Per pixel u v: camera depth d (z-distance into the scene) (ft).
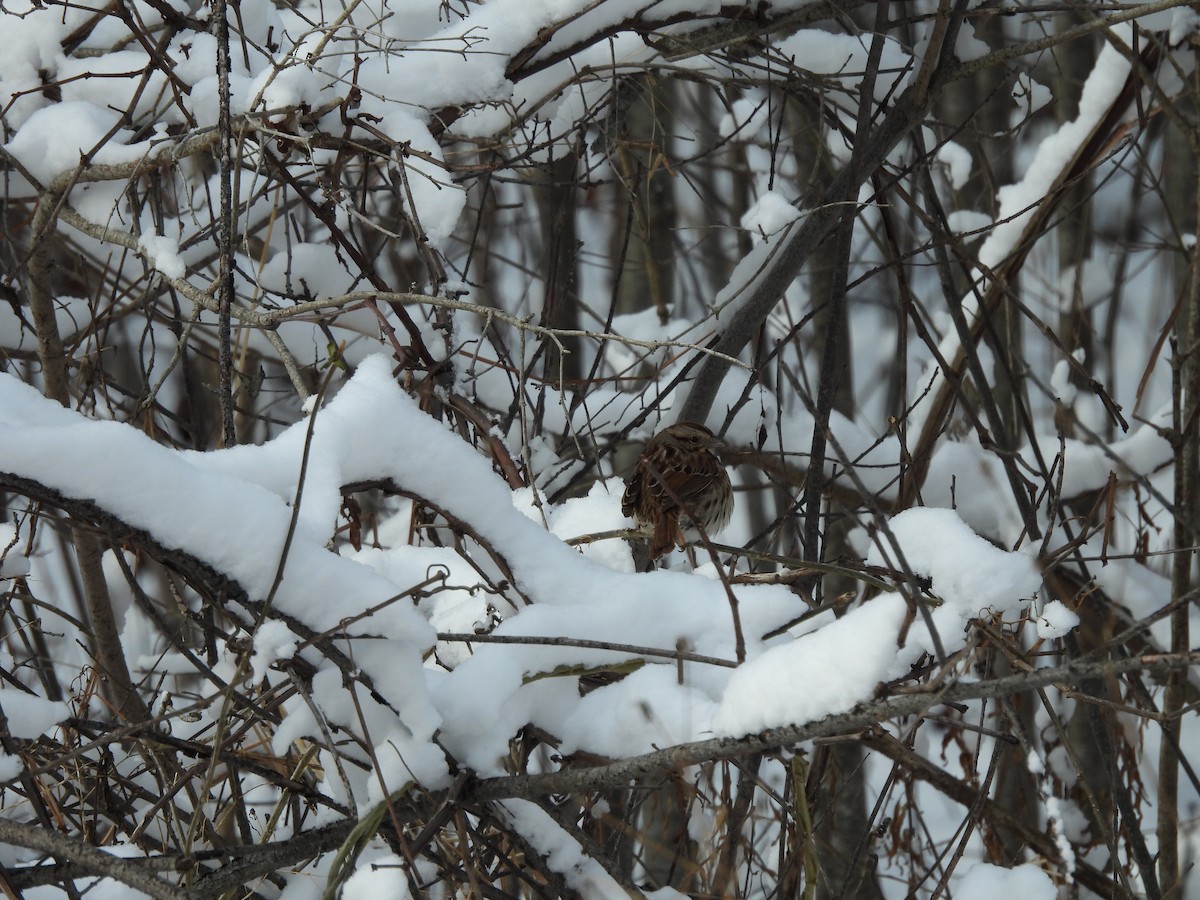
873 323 77.05
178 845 22.41
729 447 35.42
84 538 28.40
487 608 21.45
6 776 19.06
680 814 21.62
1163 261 59.16
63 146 29.14
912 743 22.66
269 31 29.66
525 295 41.60
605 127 34.94
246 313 23.22
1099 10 30.40
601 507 27.86
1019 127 34.14
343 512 23.48
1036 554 24.14
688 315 57.36
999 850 29.53
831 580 40.24
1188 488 31.22
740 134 43.34
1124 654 35.73
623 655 19.54
